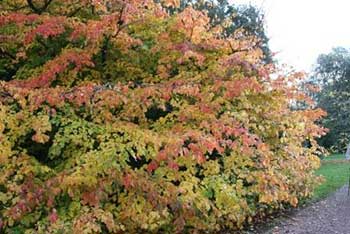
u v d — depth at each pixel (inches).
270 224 283.4
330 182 496.1
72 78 246.8
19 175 191.2
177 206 202.7
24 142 224.8
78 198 194.1
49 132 223.9
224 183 229.5
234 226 261.4
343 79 1031.6
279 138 301.1
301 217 309.1
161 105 225.8
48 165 220.5
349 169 620.7
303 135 316.8
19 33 253.9
